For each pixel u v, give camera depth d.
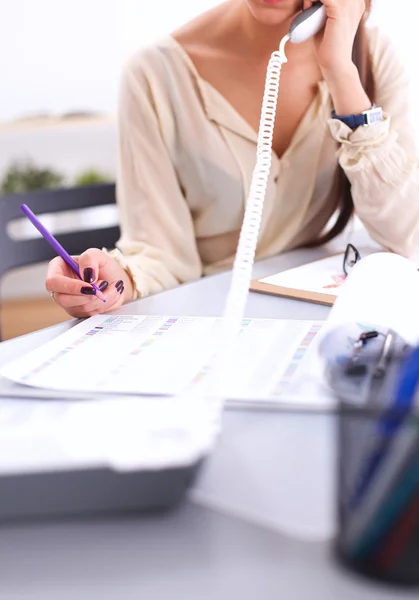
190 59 1.33
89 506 0.47
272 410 0.63
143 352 0.77
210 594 0.39
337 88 1.18
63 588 0.40
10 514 0.47
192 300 0.98
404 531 0.38
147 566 0.42
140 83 1.34
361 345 0.67
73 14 2.67
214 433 0.55
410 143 1.33
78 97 2.76
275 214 1.36
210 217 1.39
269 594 0.39
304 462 0.53
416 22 2.23
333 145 1.33
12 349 0.83
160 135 1.34
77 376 0.71
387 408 0.40
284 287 0.99
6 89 2.73
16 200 1.37
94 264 0.99
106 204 1.49
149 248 1.31
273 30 1.26
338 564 0.41
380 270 0.84
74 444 0.50
